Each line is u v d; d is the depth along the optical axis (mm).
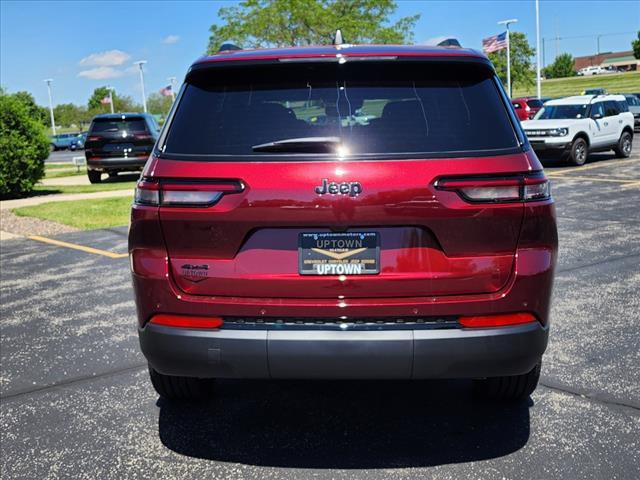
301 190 2711
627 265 6609
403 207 2701
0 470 3047
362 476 2908
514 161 2752
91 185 17797
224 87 3025
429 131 2816
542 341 2838
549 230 2811
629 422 3346
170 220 2814
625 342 4477
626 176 14445
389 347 2707
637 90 61406
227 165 2768
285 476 2932
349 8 39281
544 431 3281
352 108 2883
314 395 3826
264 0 37562
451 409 3578
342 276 2758
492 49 43219
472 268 2750
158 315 2879
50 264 7695
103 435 3377
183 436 3352
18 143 14711
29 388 4020
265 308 2771
